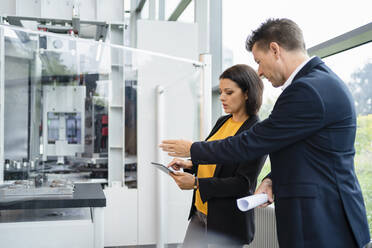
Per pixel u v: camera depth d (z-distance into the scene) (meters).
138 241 2.42
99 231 1.80
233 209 1.55
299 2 2.52
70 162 2.15
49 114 2.06
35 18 3.20
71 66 2.14
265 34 1.21
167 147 1.47
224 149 1.22
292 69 1.19
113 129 2.38
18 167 1.88
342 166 1.09
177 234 2.36
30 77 1.95
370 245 1.00
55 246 1.72
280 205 1.14
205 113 2.38
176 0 4.95
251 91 1.60
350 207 1.08
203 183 1.55
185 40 3.12
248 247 2.71
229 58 3.80
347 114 1.10
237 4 3.56
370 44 1.94
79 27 3.23
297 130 1.09
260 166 1.54
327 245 1.06
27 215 1.69
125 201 2.42
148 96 2.50
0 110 1.84
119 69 2.39
